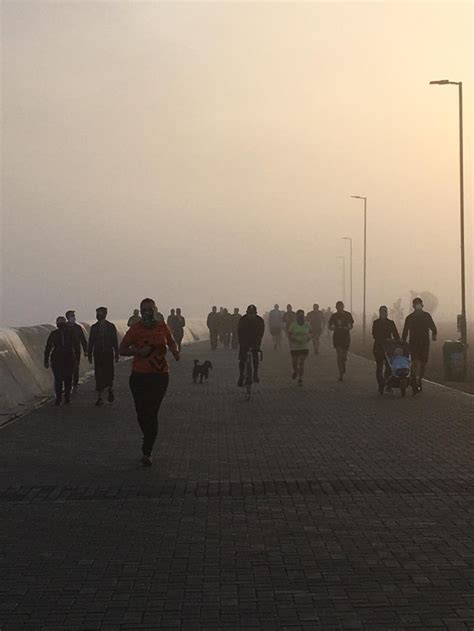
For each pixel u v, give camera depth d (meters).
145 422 11.61
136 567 6.91
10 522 8.45
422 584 6.39
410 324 21.02
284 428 15.07
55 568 6.91
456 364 24.84
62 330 19.50
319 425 15.43
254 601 6.05
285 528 8.08
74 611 5.91
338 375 27.72
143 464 11.49
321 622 5.63
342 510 8.77
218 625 5.61
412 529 7.99
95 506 9.12
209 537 7.80
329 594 6.19
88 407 19.00
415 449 12.59
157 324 11.79
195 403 19.34
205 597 6.16
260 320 21.52
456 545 7.43
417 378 21.33
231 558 7.13
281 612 5.83
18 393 20.30
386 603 5.98
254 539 7.71
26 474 10.98
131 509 8.95
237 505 9.08
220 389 22.94
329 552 7.27
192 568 6.86
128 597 6.18
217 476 10.69
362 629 5.49
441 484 10.00
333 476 10.58
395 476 10.52
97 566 6.95
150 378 11.59
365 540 7.63
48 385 23.66
